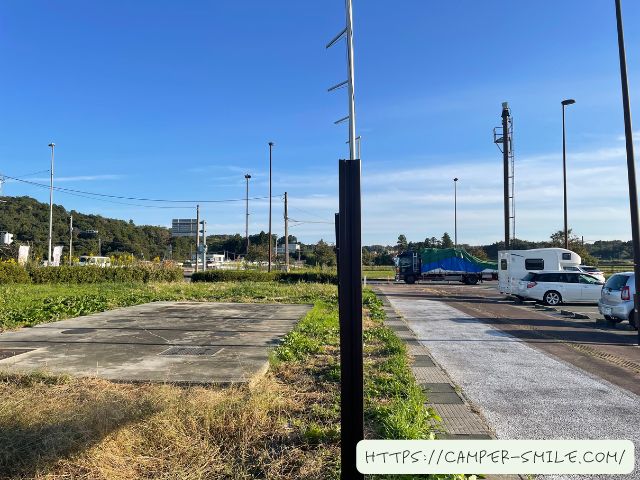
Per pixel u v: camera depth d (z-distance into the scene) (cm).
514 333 1131
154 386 591
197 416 461
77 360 751
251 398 512
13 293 1933
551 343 997
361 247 322
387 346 899
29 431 405
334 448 422
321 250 6341
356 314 321
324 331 1072
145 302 1817
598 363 807
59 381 620
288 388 614
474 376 714
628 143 1070
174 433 425
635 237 1029
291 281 3300
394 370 701
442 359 834
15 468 363
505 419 521
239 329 1101
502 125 2744
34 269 2880
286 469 390
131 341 930
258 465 396
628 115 1071
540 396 611
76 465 372
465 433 477
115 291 2211
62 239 7956
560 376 716
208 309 1554
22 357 771
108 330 1074
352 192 322
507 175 2709
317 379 661
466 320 1375
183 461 396
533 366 782
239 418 464
